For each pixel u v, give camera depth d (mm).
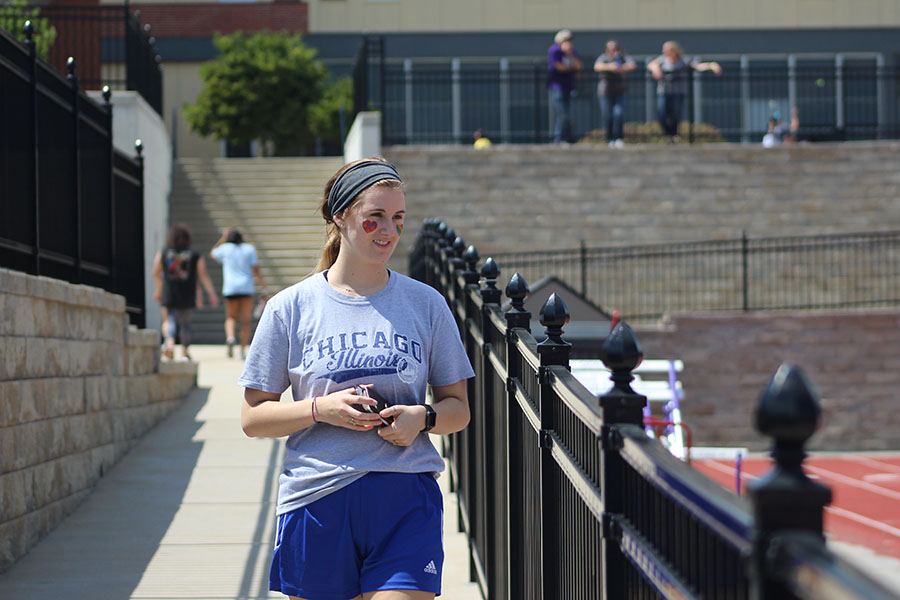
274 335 3297
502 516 4812
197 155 34406
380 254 3262
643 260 19781
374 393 3197
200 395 12172
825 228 20188
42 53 18484
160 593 5688
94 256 8828
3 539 6027
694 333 15945
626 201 20078
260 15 34562
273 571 3252
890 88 33000
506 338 4453
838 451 15891
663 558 1935
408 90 33281
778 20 33688
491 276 5562
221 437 10000
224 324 20031
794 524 1208
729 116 32531
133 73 19578
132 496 7961
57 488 7184
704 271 19859
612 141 21172
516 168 20047
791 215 20188
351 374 3223
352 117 25094
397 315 3287
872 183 20281
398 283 3346
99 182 9086
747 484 1398
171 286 14273
